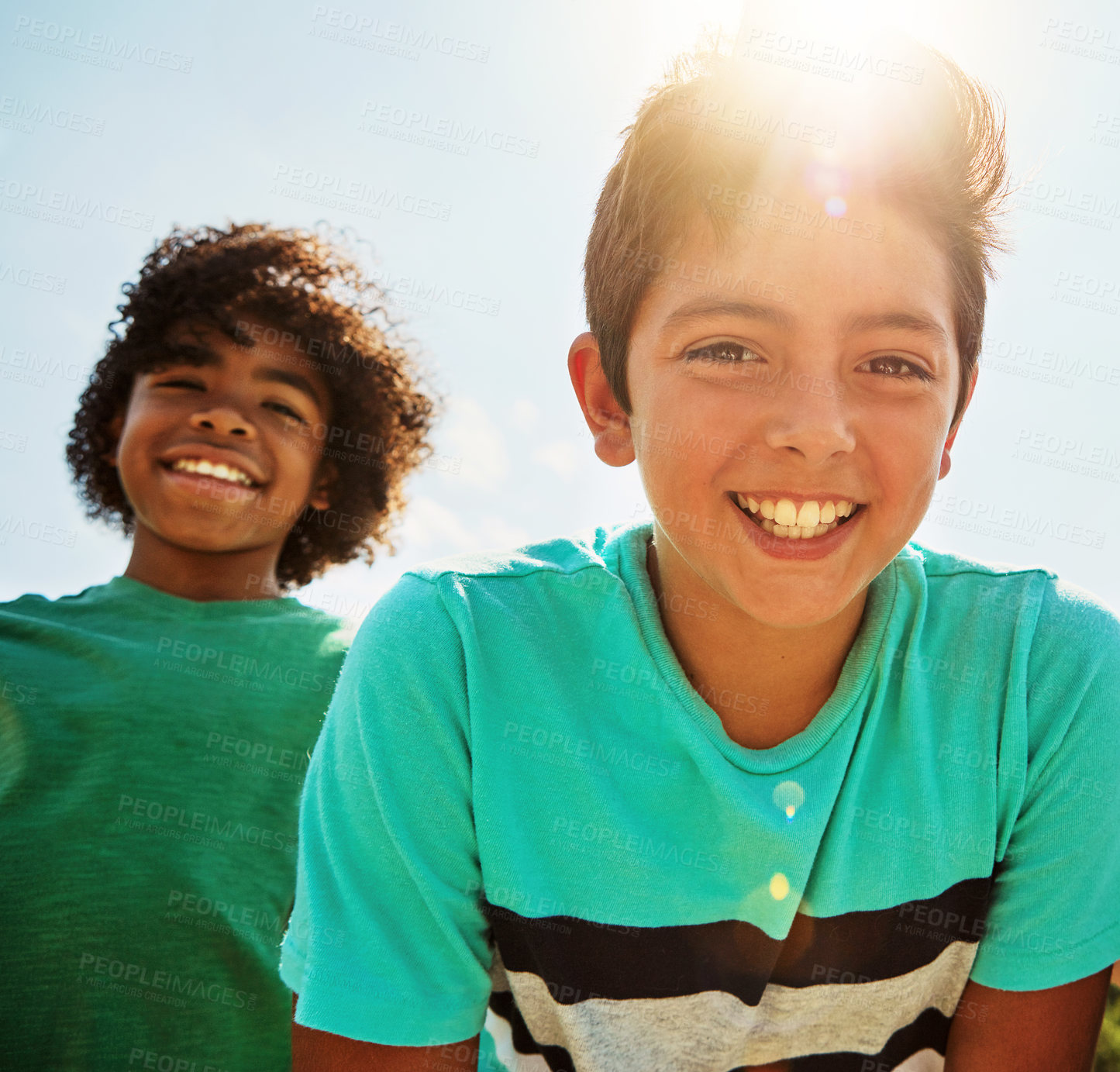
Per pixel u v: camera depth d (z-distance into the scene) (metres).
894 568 1.34
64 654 2.16
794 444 1.10
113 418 2.67
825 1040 1.31
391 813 1.22
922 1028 1.33
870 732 1.26
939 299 1.18
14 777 1.96
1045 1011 1.27
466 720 1.26
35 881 1.84
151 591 2.33
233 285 2.56
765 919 1.21
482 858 1.25
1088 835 1.25
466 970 1.24
